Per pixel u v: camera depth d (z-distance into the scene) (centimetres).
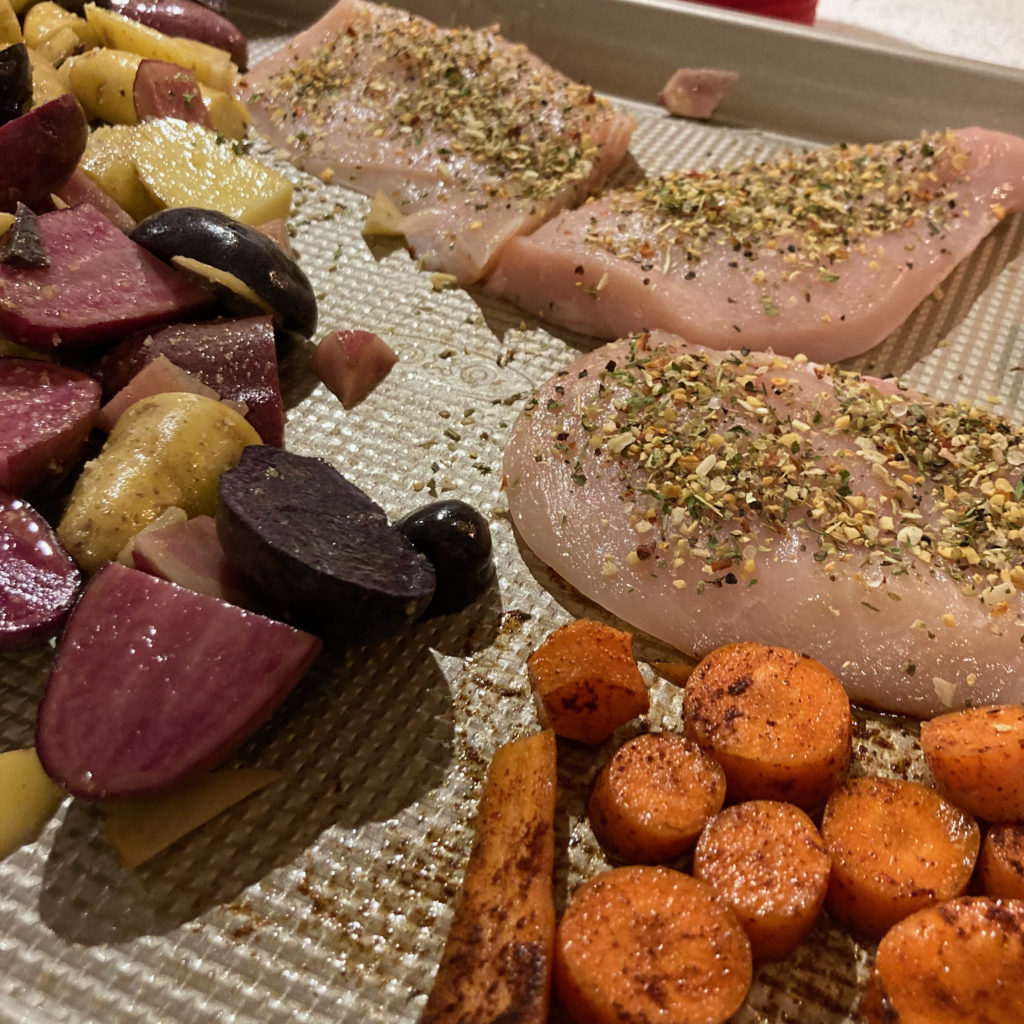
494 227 28
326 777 19
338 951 17
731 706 18
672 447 22
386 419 25
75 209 24
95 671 18
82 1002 16
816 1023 16
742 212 28
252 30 38
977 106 33
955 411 23
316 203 30
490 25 37
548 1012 16
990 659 20
